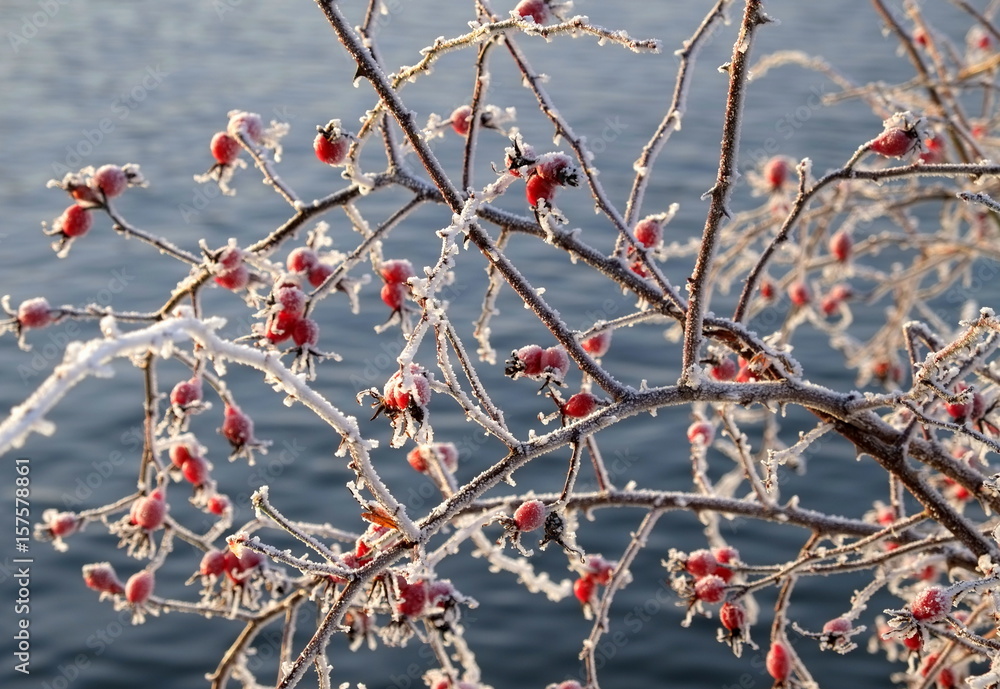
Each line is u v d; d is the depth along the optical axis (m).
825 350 12.96
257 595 3.55
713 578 3.62
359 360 12.10
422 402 2.41
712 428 4.38
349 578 2.46
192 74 22.64
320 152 3.24
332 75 22.53
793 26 23.47
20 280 13.52
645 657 9.04
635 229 3.57
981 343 2.93
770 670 3.94
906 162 3.22
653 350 12.77
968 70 6.46
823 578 10.00
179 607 3.65
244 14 29.38
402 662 8.90
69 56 24.09
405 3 25.84
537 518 2.56
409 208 3.42
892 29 5.86
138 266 14.05
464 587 9.72
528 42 23.58
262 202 15.95
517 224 3.43
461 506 2.56
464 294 13.52
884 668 8.99
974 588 2.67
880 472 11.12
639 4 24.22
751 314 6.30
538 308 2.87
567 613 9.51
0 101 20.47
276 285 3.28
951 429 2.80
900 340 7.66
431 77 20.48
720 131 18.30
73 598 9.43
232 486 10.52
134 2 30.83
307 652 2.42
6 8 28.03
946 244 7.25
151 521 3.58
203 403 3.51
